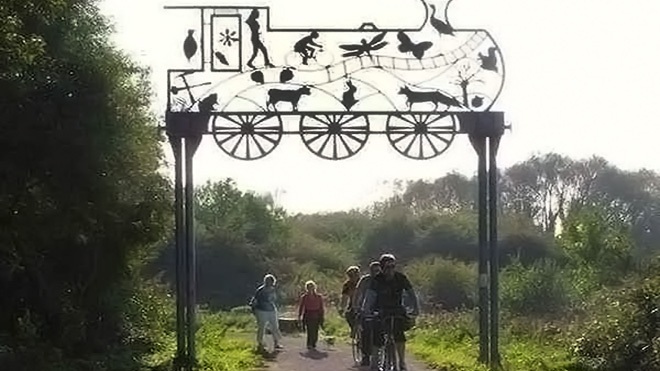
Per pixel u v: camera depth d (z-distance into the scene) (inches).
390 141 683.4
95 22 697.6
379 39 682.2
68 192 652.7
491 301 708.0
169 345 836.6
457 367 695.7
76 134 633.6
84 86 645.9
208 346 842.8
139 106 738.2
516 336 903.1
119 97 682.8
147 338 831.1
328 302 1728.6
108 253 743.1
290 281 2038.6
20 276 714.8
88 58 663.8
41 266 721.6
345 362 780.6
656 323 698.2
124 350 756.6
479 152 698.8
